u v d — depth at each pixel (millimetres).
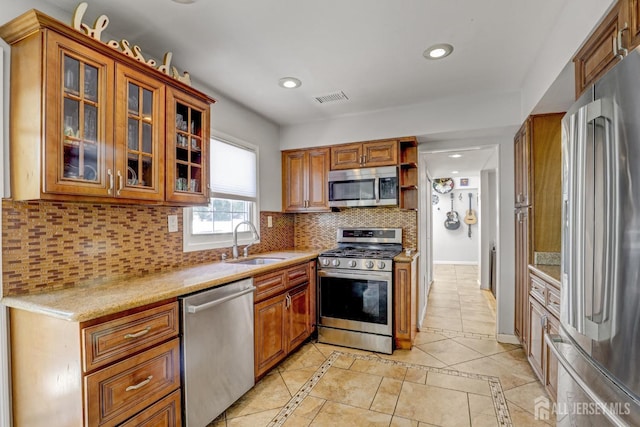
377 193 3328
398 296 2994
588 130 1204
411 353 2922
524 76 2596
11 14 1562
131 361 1468
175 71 2088
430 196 5703
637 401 924
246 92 2877
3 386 1501
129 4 1699
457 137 3318
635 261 941
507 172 3209
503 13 1798
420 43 2104
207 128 2332
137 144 1840
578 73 1620
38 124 1431
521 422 1928
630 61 960
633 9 1147
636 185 937
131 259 2109
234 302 2096
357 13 1790
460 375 2504
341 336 3119
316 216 4004
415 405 2111
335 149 3576
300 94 2926
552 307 1996
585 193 1229
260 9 1749
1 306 1501
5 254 1527
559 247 2523
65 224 1764
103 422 1349
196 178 2273
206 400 1854
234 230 2908
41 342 1411
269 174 3623
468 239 8336
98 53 1620
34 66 1439
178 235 2473
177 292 1691
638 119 926
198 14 1791
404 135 3277
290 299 2777
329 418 1986
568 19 1688
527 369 2594
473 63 2375
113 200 1720
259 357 2357
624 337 989
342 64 2383
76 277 1805
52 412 1387
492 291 5246
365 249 3697
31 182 1457
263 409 2086
